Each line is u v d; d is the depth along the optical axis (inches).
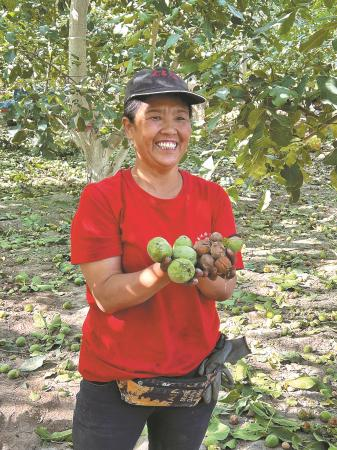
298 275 235.8
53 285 224.4
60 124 284.8
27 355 172.4
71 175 438.6
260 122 104.0
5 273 238.8
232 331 182.9
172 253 61.6
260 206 127.9
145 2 185.5
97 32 268.1
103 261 70.4
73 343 178.4
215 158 439.8
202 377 74.1
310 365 164.7
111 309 69.1
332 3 100.8
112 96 245.6
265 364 164.4
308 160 116.6
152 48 188.9
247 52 135.9
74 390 150.1
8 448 129.0
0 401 144.2
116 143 281.4
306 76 100.4
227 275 61.9
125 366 71.2
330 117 109.3
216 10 192.7
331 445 125.0
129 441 76.4
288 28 95.5
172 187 73.8
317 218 330.0
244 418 138.7
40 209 341.7
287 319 195.0
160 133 70.3
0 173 433.1
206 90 128.0
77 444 78.4
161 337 71.4
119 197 71.7
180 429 78.0
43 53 263.0
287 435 130.1
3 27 212.5
